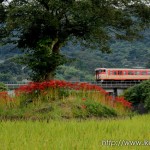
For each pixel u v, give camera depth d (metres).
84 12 35.28
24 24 34.44
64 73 171.62
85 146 10.38
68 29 38.06
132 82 100.56
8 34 37.84
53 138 11.77
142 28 42.62
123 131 13.52
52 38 37.06
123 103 30.08
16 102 28.06
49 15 34.88
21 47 38.84
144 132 13.37
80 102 27.39
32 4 34.22
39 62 34.50
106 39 41.69
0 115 25.88
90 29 38.00
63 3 34.12
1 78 146.00
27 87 29.00
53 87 28.97
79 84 29.78
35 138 11.70
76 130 13.70
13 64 156.12
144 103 33.94
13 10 34.12
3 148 10.04
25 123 15.70
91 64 199.12
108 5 36.31
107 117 25.73
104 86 93.88
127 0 38.25
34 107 27.09
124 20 40.31
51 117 24.45
